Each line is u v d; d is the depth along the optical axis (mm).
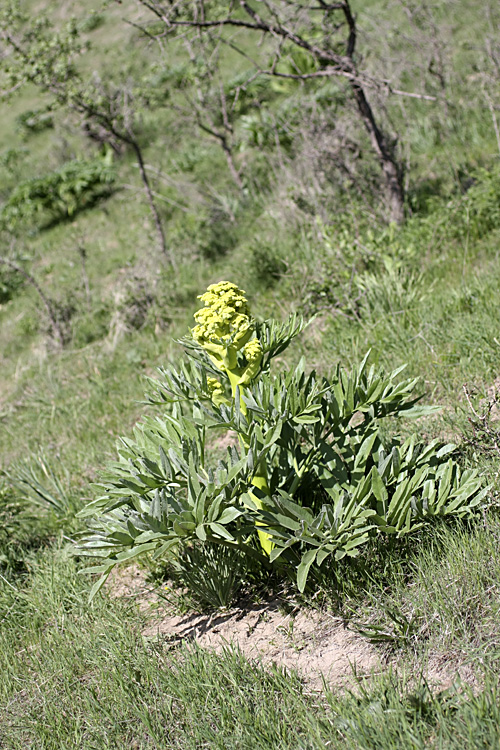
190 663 2760
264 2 6973
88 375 7625
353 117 8719
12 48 10117
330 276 6352
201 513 2711
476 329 4641
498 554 2674
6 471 5680
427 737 2139
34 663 3256
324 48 7504
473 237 6656
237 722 2434
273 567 3248
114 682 2877
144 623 3350
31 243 14547
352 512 2723
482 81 9695
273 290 7578
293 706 2455
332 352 5406
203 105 11883
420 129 10180
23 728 2836
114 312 9234
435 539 2861
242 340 2869
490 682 2209
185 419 2908
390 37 11008
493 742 1977
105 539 2736
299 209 8531
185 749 2436
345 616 2820
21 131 22125
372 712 2270
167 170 13992
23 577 4152
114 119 10430
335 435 3268
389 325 5328
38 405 7535
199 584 3236
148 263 10000
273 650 2863
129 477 3025
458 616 2564
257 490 3000
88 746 2572
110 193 15141
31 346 10109
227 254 9734
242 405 2949
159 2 7094
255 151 12250
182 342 3250
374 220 7500
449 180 8469
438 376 4457
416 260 6496
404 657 2543
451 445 3100
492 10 12000
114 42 19016
